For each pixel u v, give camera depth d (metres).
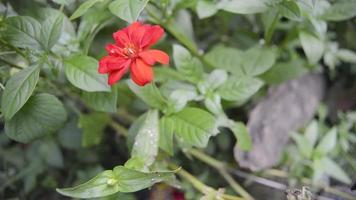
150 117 0.52
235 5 0.52
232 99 0.53
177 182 0.54
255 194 0.61
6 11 0.54
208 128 0.50
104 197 0.50
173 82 0.55
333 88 0.68
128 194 0.57
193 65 0.54
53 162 0.61
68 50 0.53
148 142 0.50
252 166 0.60
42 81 0.55
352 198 0.57
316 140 0.63
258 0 0.52
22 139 0.49
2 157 0.63
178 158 0.62
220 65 0.58
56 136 0.62
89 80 0.47
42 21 0.53
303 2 0.49
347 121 0.63
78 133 0.62
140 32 0.46
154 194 0.59
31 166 0.62
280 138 0.62
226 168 0.61
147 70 0.45
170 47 0.62
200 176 0.61
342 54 0.63
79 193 0.45
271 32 0.57
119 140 0.64
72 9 0.57
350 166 0.62
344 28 0.63
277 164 0.61
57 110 0.49
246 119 0.64
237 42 0.66
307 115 0.64
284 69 0.61
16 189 0.63
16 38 0.48
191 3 0.55
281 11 0.52
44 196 0.64
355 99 0.67
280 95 0.64
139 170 0.47
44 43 0.48
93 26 0.54
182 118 0.51
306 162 0.60
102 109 0.50
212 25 0.66
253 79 0.54
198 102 0.56
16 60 0.54
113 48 0.47
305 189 0.51
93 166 0.63
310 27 0.58
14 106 0.45
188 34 0.60
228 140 0.63
